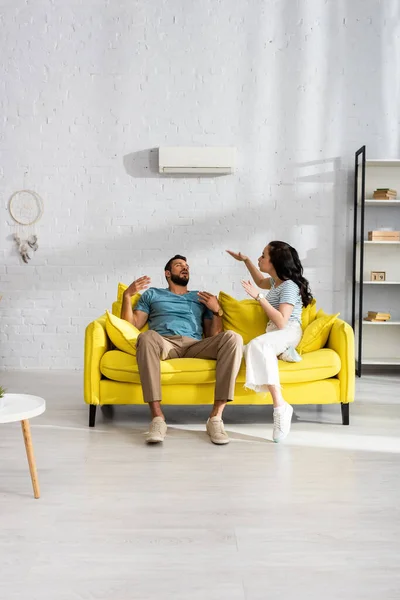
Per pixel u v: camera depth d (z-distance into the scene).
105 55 5.43
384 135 5.50
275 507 2.43
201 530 2.21
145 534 2.18
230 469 2.88
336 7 5.45
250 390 3.53
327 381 3.60
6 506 2.42
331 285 5.55
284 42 5.45
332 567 1.95
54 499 2.49
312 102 5.48
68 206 5.48
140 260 5.52
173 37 5.43
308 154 5.50
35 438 3.35
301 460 3.02
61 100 5.44
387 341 5.60
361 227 5.10
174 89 5.45
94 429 3.55
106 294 5.54
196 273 5.53
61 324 5.54
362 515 2.36
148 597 1.77
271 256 3.81
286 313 3.62
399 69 5.48
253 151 5.48
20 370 5.50
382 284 5.56
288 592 1.80
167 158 5.34
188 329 3.84
